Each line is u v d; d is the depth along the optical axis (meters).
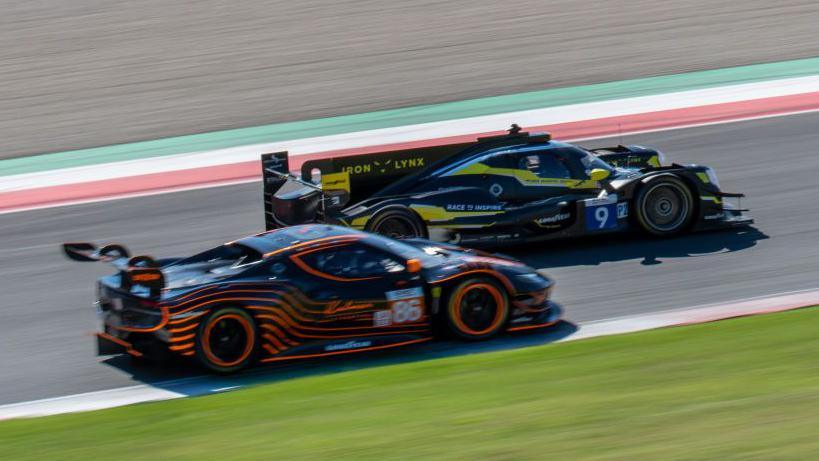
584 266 52.03
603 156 59.81
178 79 107.50
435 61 109.56
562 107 90.00
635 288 48.28
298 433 28.20
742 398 28.53
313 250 40.88
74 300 50.56
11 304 50.31
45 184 75.69
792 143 73.44
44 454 28.23
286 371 39.81
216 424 30.09
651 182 54.81
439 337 42.84
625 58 106.69
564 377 32.78
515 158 55.72
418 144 80.94
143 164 80.06
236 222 63.69
